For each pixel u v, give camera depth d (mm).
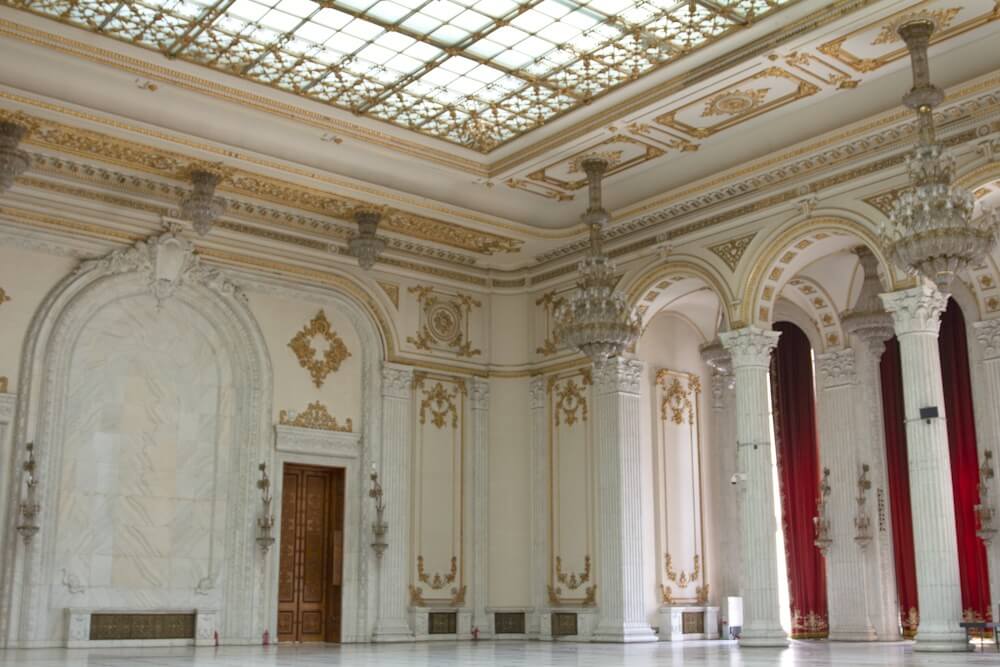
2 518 15492
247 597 17391
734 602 20016
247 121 16375
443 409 20359
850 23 13492
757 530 16500
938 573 14234
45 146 16031
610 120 16172
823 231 16328
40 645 15508
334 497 19031
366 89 15969
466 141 17516
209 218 16844
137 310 17328
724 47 14523
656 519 19828
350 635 18438
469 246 20547
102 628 16109
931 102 12953
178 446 17391
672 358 20984
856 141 15836
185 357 17734
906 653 13938
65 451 16250
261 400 18125
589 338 15672
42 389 16078
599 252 16578
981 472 17453
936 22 13359
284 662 12102
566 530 19828
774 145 16750
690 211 18266
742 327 17109
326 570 18828
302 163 17328
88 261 16734
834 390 20078
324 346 19094
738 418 16984
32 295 16281
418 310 20359
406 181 18359
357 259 19578
